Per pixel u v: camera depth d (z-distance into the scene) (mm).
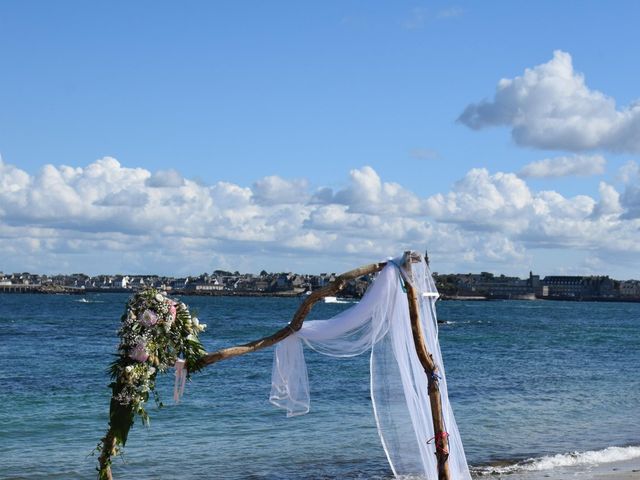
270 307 154375
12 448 14961
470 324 87250
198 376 27188
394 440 9953
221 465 13555
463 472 10086
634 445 15375
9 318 83188
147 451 14617
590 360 37219
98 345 43531
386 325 9953
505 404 20781
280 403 9812
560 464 13383
